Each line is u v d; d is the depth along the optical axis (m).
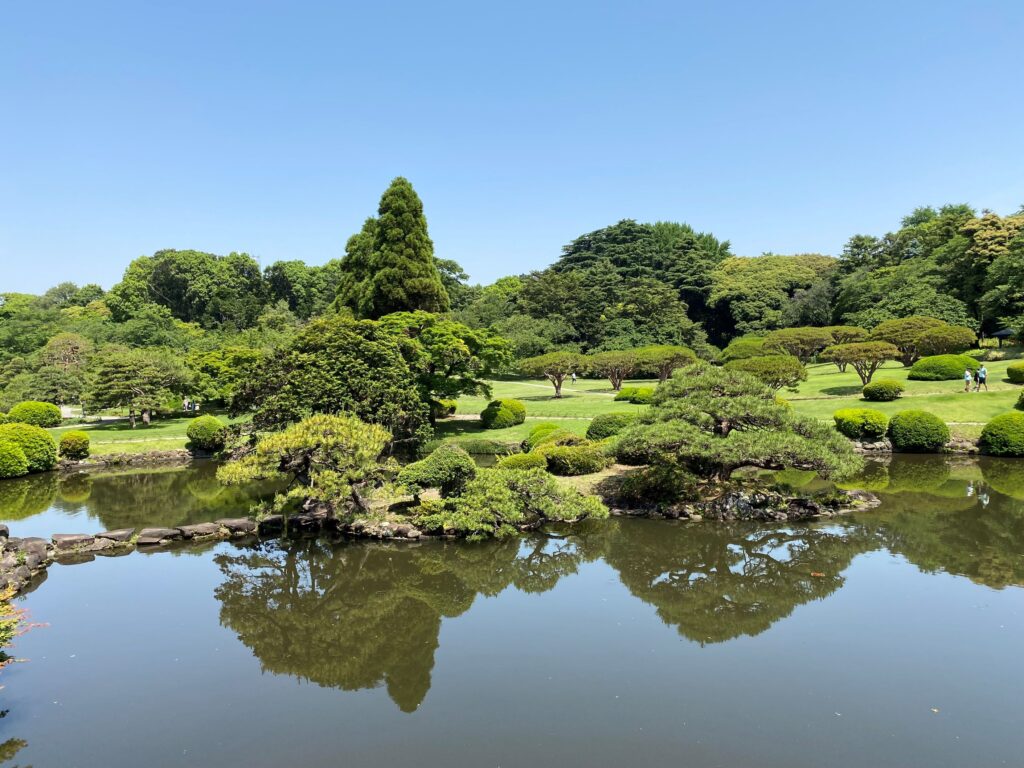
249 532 13.42
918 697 6.64
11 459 20.62
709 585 10.20
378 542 12.81
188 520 15.09
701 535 12.90
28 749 5.98
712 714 6.37
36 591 10.42
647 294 57.09
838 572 10.59
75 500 17.56
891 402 26.70
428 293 31.72
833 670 7.27
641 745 5.84
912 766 5.46
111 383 29.38
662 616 9.01
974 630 8.24
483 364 26.66
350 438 13.08
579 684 7.06
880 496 15.96
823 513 14.12
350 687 7.20
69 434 23.16
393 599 10.02
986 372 29.31
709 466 15.36
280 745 5.98
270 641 8.55
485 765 5.58
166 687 7.23
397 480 13.82
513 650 8.02
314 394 16.25
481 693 6.90
